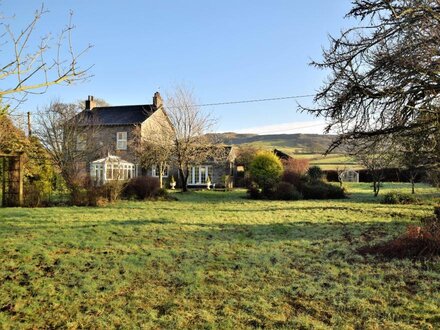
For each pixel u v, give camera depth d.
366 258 7.56
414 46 5.88
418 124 6.64
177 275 6.45
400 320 4.62
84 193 17.48
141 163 30.52
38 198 16.73
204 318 4.76
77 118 28.91
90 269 6.77
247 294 5.58
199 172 36.72
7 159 17.09
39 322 4.68
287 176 26.12
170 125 28.27
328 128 7.41
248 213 15.26
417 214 14.70
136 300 5.37
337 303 5.20
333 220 13.29
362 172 40.88
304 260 7.50
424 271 6.48
